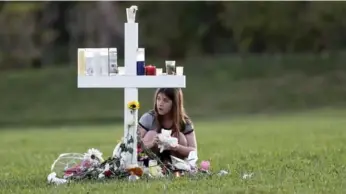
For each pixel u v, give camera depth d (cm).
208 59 5419
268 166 1340
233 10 5719
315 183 1085
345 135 2238
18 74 5231
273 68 5184
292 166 1327
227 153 1717
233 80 5053
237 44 6125
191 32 6175
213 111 4584
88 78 1173
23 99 4828
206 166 1230
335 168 1278
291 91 4828
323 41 5725
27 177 1298
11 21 6297
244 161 1462
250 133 2581
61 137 2738
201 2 6128
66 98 4825
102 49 1179
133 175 1162
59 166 1282
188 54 6216
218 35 6222
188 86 4975
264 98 4756
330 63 5166
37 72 5256
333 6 5519
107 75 1173
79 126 3916
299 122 3300
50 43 6475
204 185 1072
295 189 1034
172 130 1231
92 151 1198
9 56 6269
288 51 5834
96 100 4769
